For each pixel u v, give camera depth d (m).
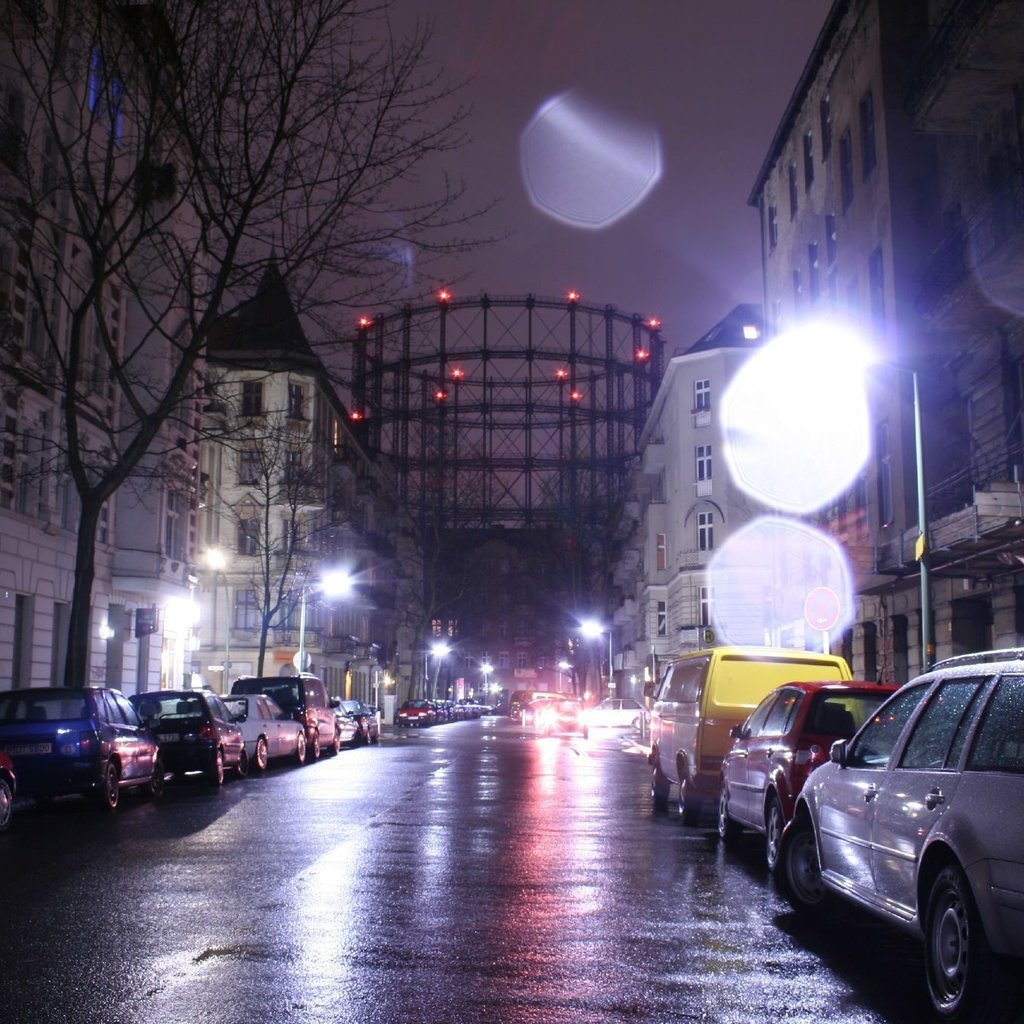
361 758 34.25
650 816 17.58
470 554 140.50
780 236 45.16
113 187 34.38
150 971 7.29
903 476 29.03
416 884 10.75
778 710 12.61
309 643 65.75
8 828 15.49
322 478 62.53
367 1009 6.47
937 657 27.77
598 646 97.25
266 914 9.19
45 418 33.38
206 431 26.55
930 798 6.70
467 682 155.25
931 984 6.44
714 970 7.59
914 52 31.05
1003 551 22.81
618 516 93.25
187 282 22.70
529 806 18.67
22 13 23.19
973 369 26.89
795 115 42.38
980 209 22.95
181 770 22.45
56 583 34.47
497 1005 6.61
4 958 7.63
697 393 63.50
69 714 17.83
